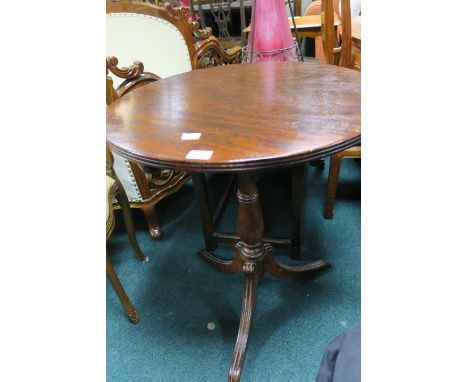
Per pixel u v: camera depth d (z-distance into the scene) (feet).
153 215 4.89
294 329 3.53
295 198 3.97
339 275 4.11
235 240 4.53
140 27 4.88
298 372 3.15
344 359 1.87
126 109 3.03
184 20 4.99
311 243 4.63
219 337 3.57
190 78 3.82
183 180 5.16
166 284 4.28
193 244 4.90
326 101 2.74
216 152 2.12
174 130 2.52
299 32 6.96
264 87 3.25
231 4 8.87
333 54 4.35
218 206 5.31
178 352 3.47
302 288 3.99
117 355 3.49
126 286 4.28
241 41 8.32
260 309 3.78
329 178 4.70
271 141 2.18
